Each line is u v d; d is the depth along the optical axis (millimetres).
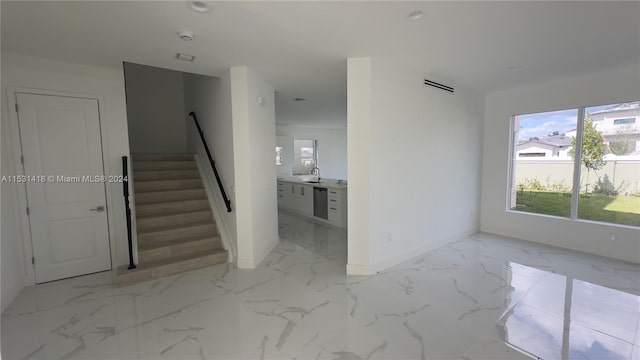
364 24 2262
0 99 2770
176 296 2777
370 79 3010
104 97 3293
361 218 3186
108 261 3400
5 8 1955
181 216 3971
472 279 3098
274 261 3719
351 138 3123
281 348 1999
